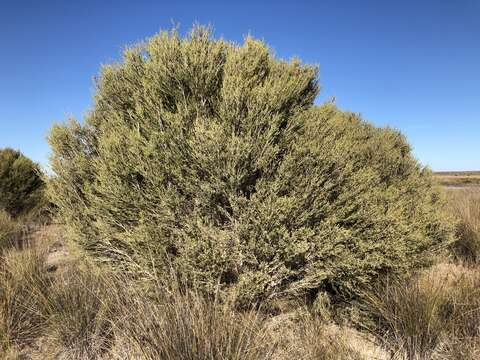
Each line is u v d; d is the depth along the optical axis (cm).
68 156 400
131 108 383
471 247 527
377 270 348
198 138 302
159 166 312
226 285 320
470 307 305
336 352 273
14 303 325
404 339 286
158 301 278
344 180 335
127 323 264
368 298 328
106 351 290
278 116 319
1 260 426
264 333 268
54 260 490
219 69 357
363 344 301
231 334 239
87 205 376
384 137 571
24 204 952
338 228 313
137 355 251
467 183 2931
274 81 343
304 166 317
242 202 305
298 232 304
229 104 317
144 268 315
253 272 315
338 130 376
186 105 333
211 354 224
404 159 522
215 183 306
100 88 407
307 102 392
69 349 288
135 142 316
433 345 281
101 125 385
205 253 296
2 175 937
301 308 324
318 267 325
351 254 322
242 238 306
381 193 371
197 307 255
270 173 319
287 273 314
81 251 372
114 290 307
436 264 426
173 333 238
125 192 318
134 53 387
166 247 315
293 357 257
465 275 389
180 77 339
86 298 314
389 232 331
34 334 311
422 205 428
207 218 311
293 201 298
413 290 310
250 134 309
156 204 313
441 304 307
